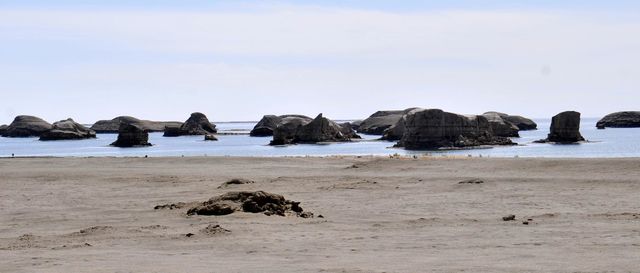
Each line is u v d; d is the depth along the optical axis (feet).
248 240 66.90
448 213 91.25
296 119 503.61
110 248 63.36
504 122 493.36
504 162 163.94
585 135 558.15
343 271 48.52
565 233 68.08
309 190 124.06
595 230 69.82
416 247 61.11
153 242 66.85
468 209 95.30
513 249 58.65
